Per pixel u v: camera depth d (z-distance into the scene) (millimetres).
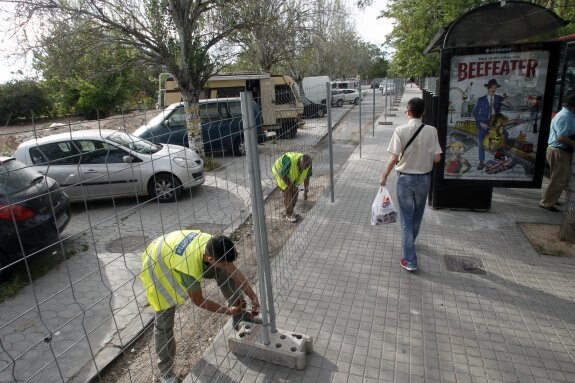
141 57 9922
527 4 5176
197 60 9820
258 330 3158
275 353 2918
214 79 14859
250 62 18625
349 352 3059
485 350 3031
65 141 6926
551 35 6668
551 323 3314
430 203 6191
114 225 6387
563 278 3988
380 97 39281
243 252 5094
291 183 5988
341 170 9117
